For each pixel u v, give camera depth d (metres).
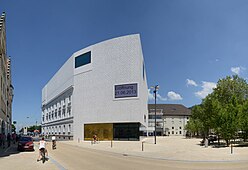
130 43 55.88
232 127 31.64
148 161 19.81
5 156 22.42
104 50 59.59
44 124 111.56
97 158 21.97
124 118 54.72
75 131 64.81
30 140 29.56
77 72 66.12
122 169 15.30
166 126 113.38
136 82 54.44
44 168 15.40
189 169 15.32
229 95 46.47
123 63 56.19
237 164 17.67
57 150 31.33
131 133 53.78
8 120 61.72
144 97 64.44
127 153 26.98
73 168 15.63
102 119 57.88
